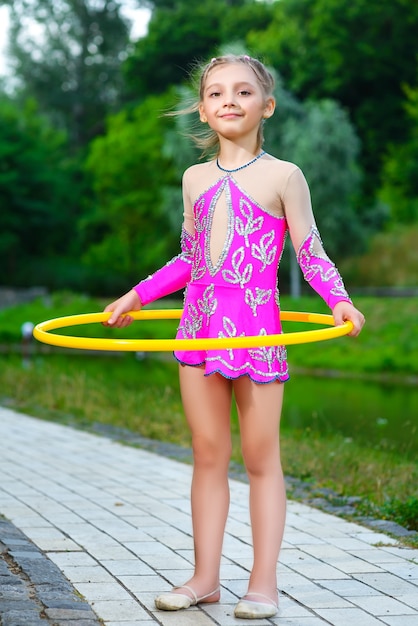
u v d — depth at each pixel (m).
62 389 13.54
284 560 5.20
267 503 4.32
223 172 4.31
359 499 6.89
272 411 4.27
